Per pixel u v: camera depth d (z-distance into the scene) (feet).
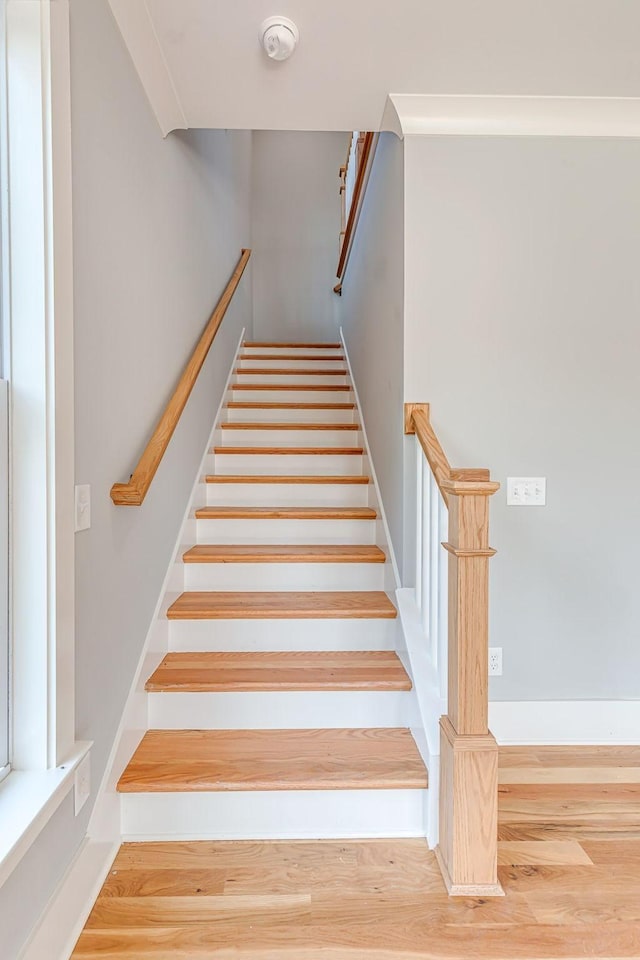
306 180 18.89
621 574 7.56
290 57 6.47
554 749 7.37
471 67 6.70
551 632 7.53
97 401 5.29
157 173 7.25
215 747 6.19
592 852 5.50
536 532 7.50
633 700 7.57
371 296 10.33
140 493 5.62
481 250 7.34
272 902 4.87
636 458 7.54
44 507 4.34
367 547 9.03
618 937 4.58
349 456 10.97
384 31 6.13
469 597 5.04
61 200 4.40
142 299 6.63
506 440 7.43
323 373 14.32
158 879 5.12
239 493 10.20
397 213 7.76
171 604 7.65
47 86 4.25
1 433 4.24
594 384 7.48
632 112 7.34
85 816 4.88
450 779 5.10
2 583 4.27
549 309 7.41
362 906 4.84
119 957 4.36
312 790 5.65
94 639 5.19
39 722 4.39
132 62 6.20
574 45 6.36
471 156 7.29
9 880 3.78
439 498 6.08
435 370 7.38
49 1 4.25
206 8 5.82
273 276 18.92
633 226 7.43
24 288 4.28
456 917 4.74
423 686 6.18
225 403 12.64
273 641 7.48
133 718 6.09
